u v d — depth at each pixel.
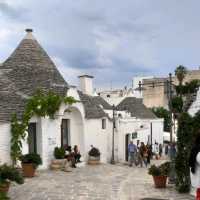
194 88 16.08
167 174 16.86
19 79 24.45
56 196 15.14
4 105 21.12
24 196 14.98
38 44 27.08
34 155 19.73
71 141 26.89
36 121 22.69
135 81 68.94
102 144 29.72
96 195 15.49
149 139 41.16
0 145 20.17
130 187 17.27
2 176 14.11
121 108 41.47
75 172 22.19
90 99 30.14
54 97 23.03
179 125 15.36
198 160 8.59
